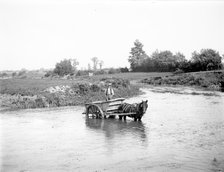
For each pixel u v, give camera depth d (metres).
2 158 11.62
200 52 74.56
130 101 31.92
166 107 26.31
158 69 98.25
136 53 120.25
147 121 19.38
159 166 10.30
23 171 10.18
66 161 11.17
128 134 15.44
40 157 11.73
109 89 21.30
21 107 26.69
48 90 33.62
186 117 20.56
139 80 75.88
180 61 90.19
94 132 16.19
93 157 11.58
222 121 18.72
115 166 10.45
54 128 17.56
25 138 14.93
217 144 13.05
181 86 56.81
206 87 51.06
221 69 68.81
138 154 11.77
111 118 21.14
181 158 11.12
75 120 20.33
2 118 21.33
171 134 15.20
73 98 30.38
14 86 39.47
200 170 9.82
